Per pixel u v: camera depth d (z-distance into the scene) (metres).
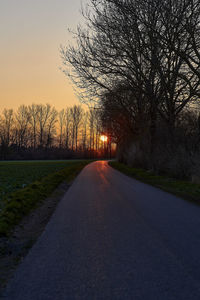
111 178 22.11
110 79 24.72
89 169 36.62
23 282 3.71
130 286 3.55
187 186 14.86
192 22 17.48
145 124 29.86
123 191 13.83
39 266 4.27
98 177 23.19
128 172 28.36
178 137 21.61
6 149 95.44
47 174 26.81
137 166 34.72
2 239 5.80
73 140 113.88
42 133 105.12
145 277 3.81
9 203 9.00
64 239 5.74
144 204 9.98
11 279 3.82
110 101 30.72
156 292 3.37
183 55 17.77
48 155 103.44
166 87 21.67
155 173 24.59
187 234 5.98
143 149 31.34
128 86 24.59
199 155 17.20
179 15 17.53
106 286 3.56
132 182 18.69
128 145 41.44
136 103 32.75
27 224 7.43
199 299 3.20
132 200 10.95
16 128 101.81
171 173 21.66
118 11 19.05
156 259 4.50
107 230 6.42
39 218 8.20
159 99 24.38
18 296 3.32
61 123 112.44
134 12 18.72
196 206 9.55
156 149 25.09
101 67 22.25
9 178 21.83
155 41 18.78
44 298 3.27
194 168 17.34
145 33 19.09
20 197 10.17
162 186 15.75
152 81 23.30
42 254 4.83
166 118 23.66
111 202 10.48
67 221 7.40
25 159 99.19
